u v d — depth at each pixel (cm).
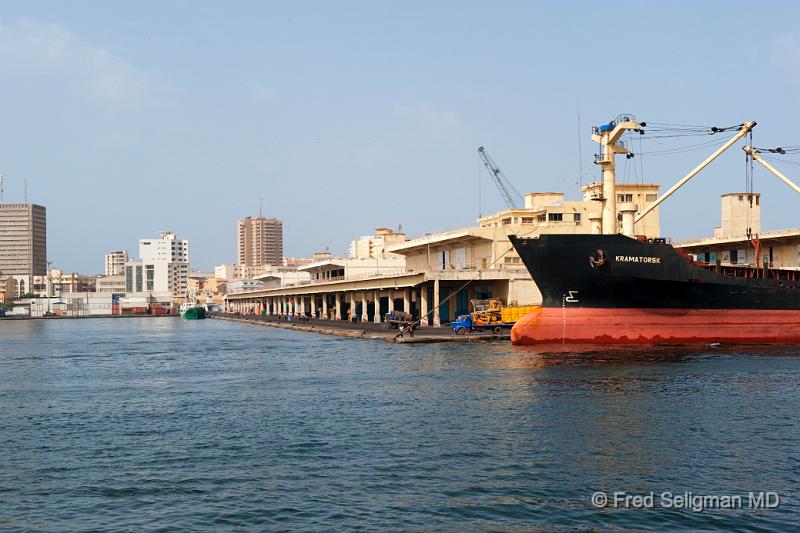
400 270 17638
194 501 2505
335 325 13300
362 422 3644
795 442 3123
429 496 2516
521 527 2259
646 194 13100
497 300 9188
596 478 2686
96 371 6384
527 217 12462
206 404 4344
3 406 4416
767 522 2291
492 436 3284
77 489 2656
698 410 3756
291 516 2350
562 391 4353
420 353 6925
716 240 10356
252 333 12744
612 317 6975
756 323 7188
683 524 2281
